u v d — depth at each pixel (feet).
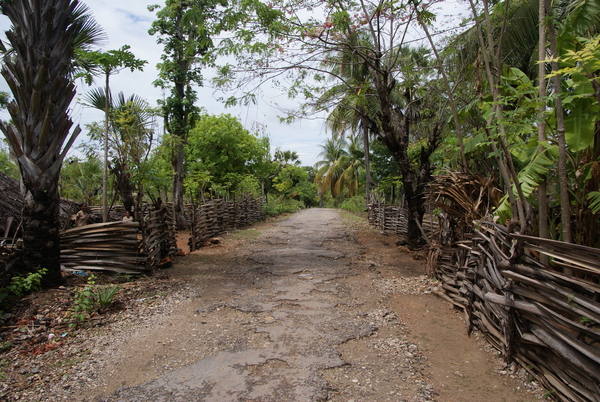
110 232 20.98
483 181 15.72
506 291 10.46
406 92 33.83
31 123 17.71
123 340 13.00
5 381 10.25
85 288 15.75
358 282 20.77
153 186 32.96
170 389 9.78
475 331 13.60
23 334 13.26
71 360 11.53
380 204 50.26
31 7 17.83
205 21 25.32
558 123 10.39
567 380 8.77
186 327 14.19
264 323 14.47
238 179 60.13
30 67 17.63
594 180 11.09
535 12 22.38
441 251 19.02
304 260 27.27
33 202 17.56
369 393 9.55
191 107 46.78
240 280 21.43
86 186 55.42
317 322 14.51
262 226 55.62
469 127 27.50
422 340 12.91
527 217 10.64
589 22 11.44
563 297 8.80
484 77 14.75
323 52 25.98
